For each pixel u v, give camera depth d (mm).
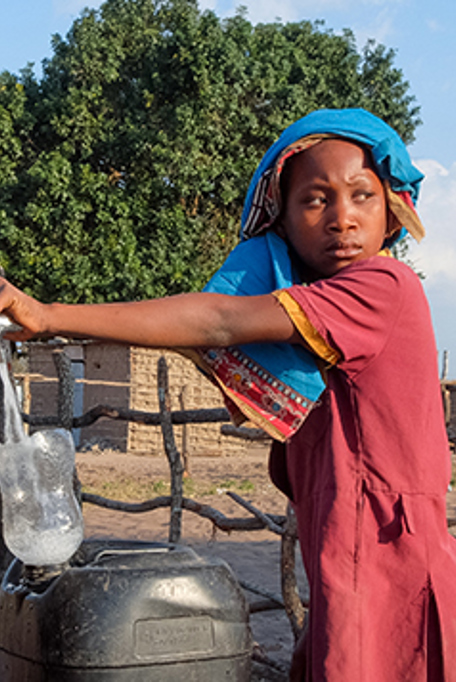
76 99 20672
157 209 20500
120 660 1299
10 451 1397
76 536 1472
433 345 1373
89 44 21391
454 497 10422
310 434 1420
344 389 1354
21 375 13102
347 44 24172
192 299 1241
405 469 1320
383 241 1541
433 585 1304
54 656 1316
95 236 19750
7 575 1589
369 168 1373
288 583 3105
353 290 1289
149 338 1209
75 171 20172
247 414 1354
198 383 17703
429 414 1350
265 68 21219
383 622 1301
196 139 20172
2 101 21016
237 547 6859
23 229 20578
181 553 1504
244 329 1247
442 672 1297
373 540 1310
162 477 12477
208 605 1368
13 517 1425
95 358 18922
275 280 1389
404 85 24406
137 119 20781
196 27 21016
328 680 1248
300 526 1473
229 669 1375
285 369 1351
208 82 20297
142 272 19500
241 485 11492
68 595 1330
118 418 3783
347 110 1407
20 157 21250
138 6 23297
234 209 21469
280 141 1418
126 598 1323
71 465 1485
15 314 1123
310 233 1378
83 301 19859
